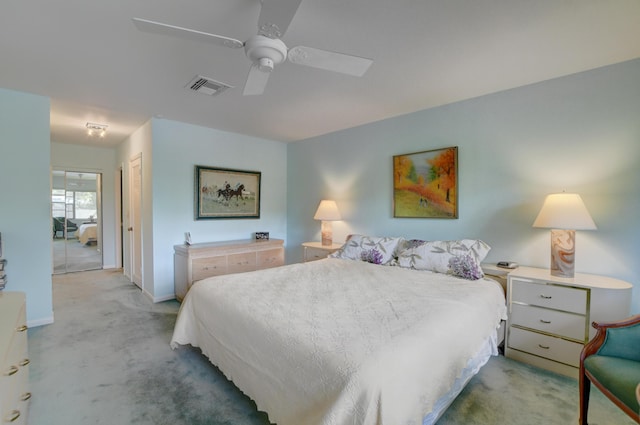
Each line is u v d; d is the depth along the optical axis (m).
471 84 2.68
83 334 2.82
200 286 2.34
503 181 2.83
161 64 2.31
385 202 3.75
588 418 1.73
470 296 2.07
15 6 1.62
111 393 1.94
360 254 3.35
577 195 2.29
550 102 2.57
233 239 4.52
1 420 1.09
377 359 1.24
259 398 1.55
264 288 2.24
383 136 3.75
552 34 1.91
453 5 1.63
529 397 1.91
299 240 4.98
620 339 1.58
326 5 1.62
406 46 2.05
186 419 1.72
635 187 2.22
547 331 2.25
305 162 4.85
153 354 2.46
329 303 1.91
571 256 2.30
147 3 1.62
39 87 2.77
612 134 2.31
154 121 3.72
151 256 3.83
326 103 3.16
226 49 2.08
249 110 3.40
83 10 1.67
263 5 1.26
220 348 1.93
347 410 1.13
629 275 2.25
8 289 2.86
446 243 2.88
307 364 1.32
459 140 3.10
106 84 2.69
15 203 2.88
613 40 1.98
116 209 5.81
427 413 1.34
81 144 5.37
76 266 5.52
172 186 3.89
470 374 1.90
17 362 1.41
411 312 1.74
